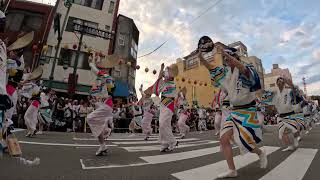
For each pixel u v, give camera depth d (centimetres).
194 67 3158
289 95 609
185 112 973
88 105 1223
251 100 342
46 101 876
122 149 564
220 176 317
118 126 1309
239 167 379
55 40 1873
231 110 350
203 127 1673
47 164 363
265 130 1181
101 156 458
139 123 1088
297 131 591
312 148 615
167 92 567
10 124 399
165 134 545
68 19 1966
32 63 1741
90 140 713
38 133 847
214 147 623
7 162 353
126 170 348
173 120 1381
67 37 1916
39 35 1830
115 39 2123
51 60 1836
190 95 3083
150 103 855
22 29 1817
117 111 1300
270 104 693
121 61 992
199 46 371
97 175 314
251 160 434
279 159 457
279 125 606
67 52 1839
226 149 330
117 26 2170
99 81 489
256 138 337
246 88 340
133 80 2270
